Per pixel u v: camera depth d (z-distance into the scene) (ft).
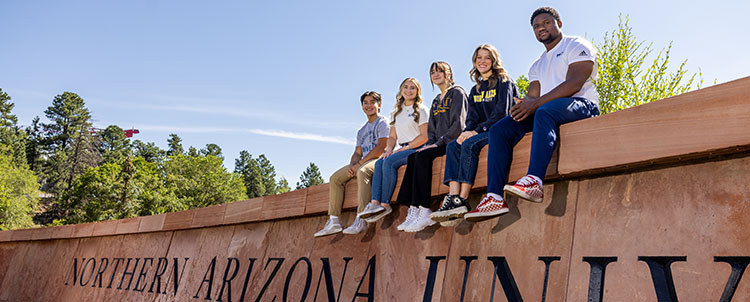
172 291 24.50
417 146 14.76
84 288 31.37
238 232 22.61
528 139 10.59
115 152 410.93
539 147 9.74
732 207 7.67
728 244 7.52
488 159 10.53
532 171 9.63
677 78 27.94
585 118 10.31
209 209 24.70
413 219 12.80
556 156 10.20
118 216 197.26
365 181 15.29
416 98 15.47
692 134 7.91
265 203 21.03
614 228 9.21
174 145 463.01
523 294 10.31
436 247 13.20
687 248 8.00
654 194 8.82
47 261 36.63
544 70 11.32
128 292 27.55
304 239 18.81
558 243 10.09
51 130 391.24
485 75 12.85
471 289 11.60
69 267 34.17
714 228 7.79
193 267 24.12
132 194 202.69
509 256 11.01
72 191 205.57
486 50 12.66
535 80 11.64
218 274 22.22
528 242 10.73
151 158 452.35
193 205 244.01
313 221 18.80
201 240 24.73
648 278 8.32
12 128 367.45
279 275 18.95
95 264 31.94
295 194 19.36
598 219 9.56
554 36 11.18
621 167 9.18
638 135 8.71
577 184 10.28
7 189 181.06
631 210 9.07
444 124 13.61
